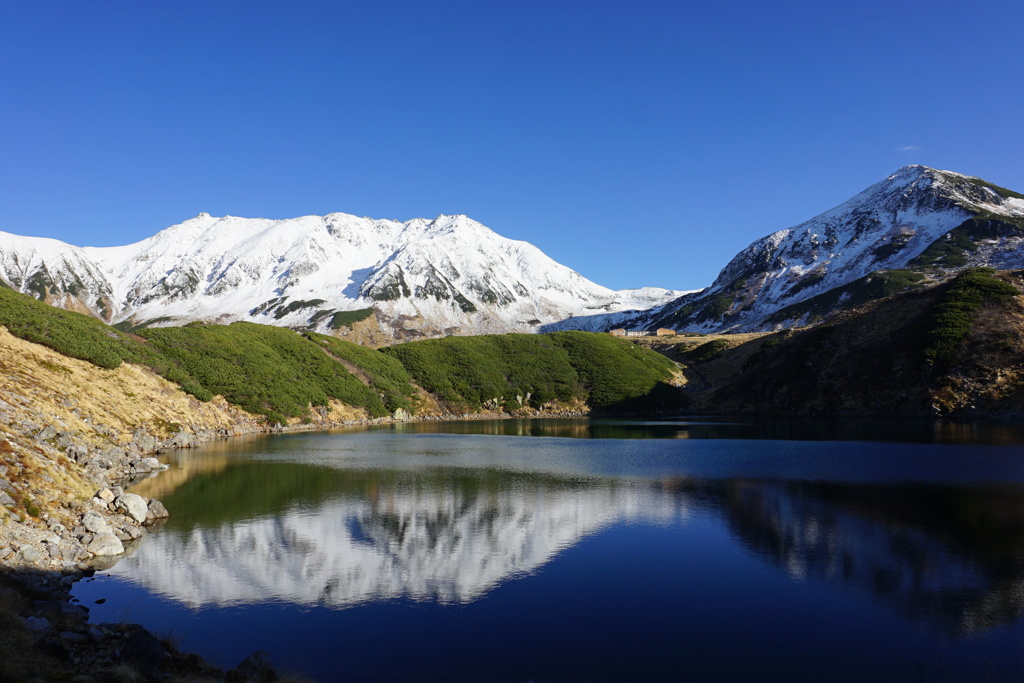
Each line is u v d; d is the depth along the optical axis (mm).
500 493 36531
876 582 20812
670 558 23578
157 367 69750
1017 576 21172
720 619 17891
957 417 81562
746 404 113562
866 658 15438
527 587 20516
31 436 30750
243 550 24469
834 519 29141
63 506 25062
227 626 17125
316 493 36312
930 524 27953
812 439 63969
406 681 14039
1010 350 85750
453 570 22281
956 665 15086
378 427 89750
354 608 18641
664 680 14180
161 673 13102
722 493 35906
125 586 19938
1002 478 39188
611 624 17516
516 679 14211
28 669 11281
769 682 14164
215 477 41625
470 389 122188
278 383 86750
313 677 14102
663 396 126312
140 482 39312
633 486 38562
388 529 27906
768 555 23797
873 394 95188
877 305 115688
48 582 19016
